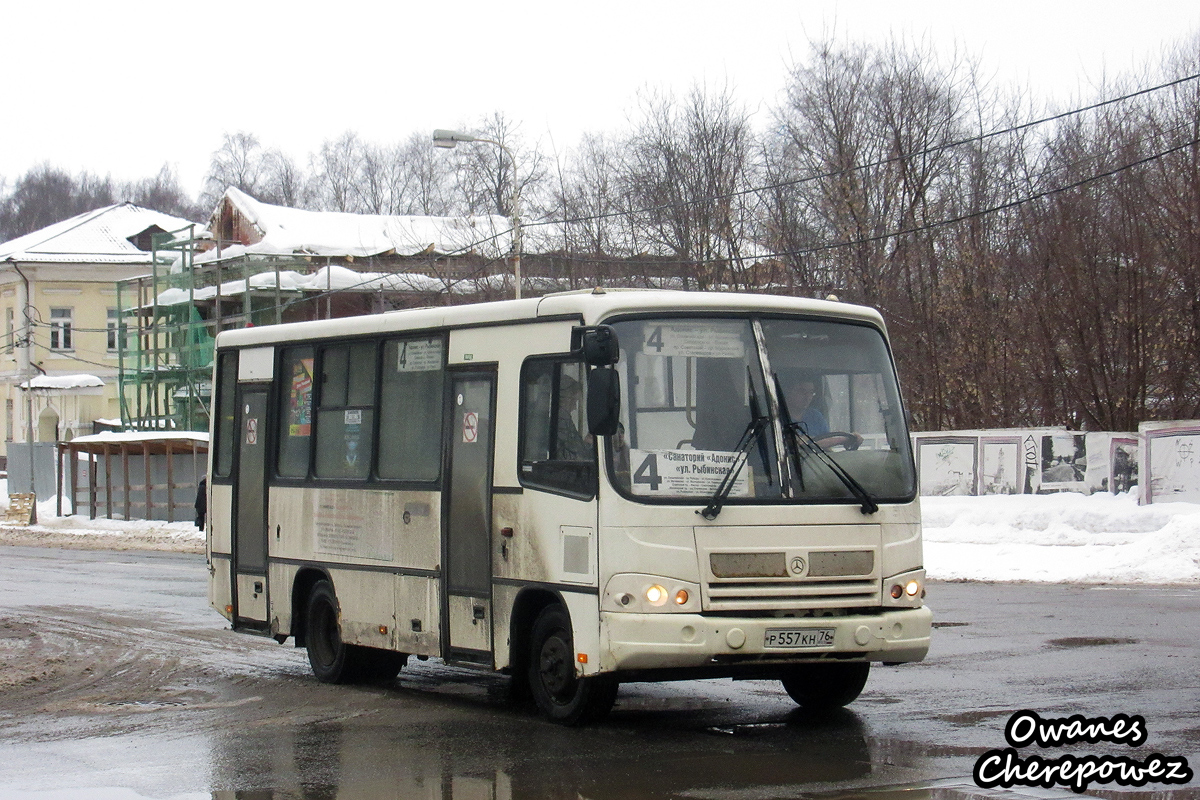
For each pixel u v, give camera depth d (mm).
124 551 34594
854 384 9758
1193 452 27625
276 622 13148
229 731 10133
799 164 41719
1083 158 34688
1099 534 26594
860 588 9312
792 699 10836
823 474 9375
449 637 10734
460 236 52156
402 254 52969
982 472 31969
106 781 8430
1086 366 34250
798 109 41750
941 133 39375
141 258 68938
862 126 40500
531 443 9945
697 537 9008
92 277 68875
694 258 42312
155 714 11070
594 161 44812
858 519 9383
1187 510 26594
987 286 36562
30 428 56156
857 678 10031
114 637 16328
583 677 9438
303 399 12883
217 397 14328
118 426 58375
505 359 10289
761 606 9039
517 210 31891
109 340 69250
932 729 9234
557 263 44406
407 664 13844
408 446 11367
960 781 7629
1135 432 30156
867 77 41062
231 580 13867
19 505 45938
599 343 8938
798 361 9609
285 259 50469
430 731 9820
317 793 7902
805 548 9180
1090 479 30359
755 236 41688
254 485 13523
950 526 29406
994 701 10258
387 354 11742
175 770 8711
